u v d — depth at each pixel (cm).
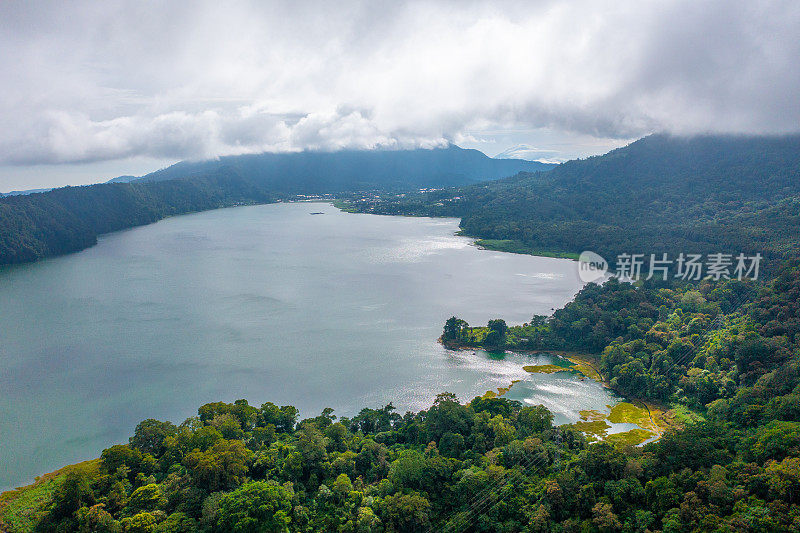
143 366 15912
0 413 13238
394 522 8312
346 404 13638
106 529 8181
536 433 10569
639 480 8481
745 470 7844
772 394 10938
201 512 8550
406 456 9406
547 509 8344
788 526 6656
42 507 9088
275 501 8400
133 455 9950
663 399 13812
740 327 15025
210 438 10112
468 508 8575
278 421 11731
